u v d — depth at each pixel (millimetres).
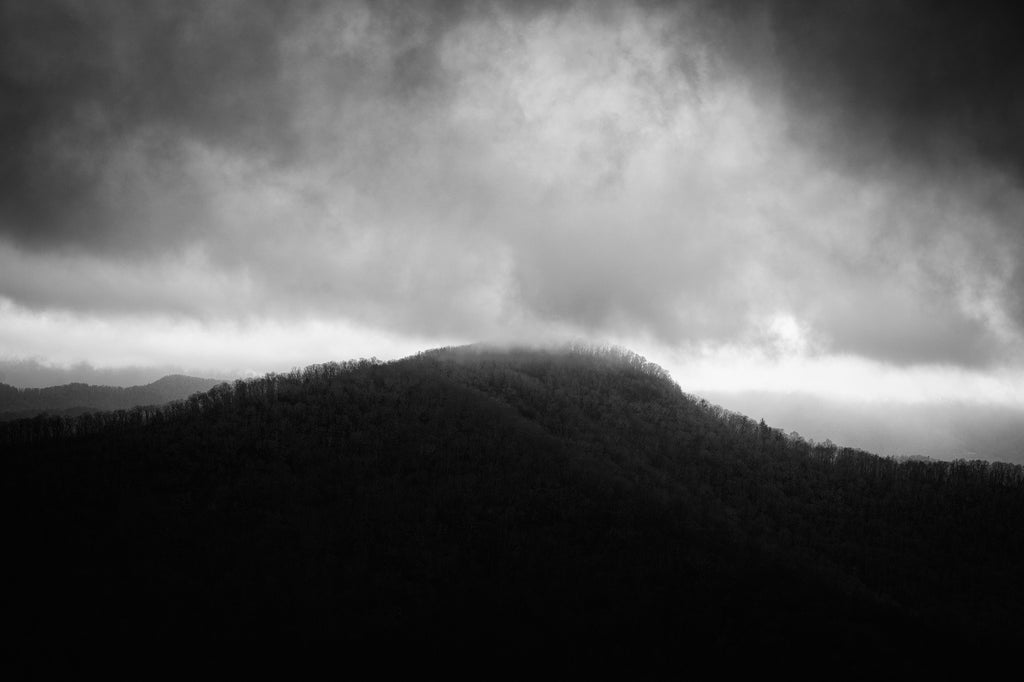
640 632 160375
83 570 165500
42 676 140125
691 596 172500
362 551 177875
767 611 169750
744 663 153375
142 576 165000
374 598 165625
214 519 183125
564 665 151500
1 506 183000
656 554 185875
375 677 146625
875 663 155625
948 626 176250
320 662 149375
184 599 160375
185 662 146625
